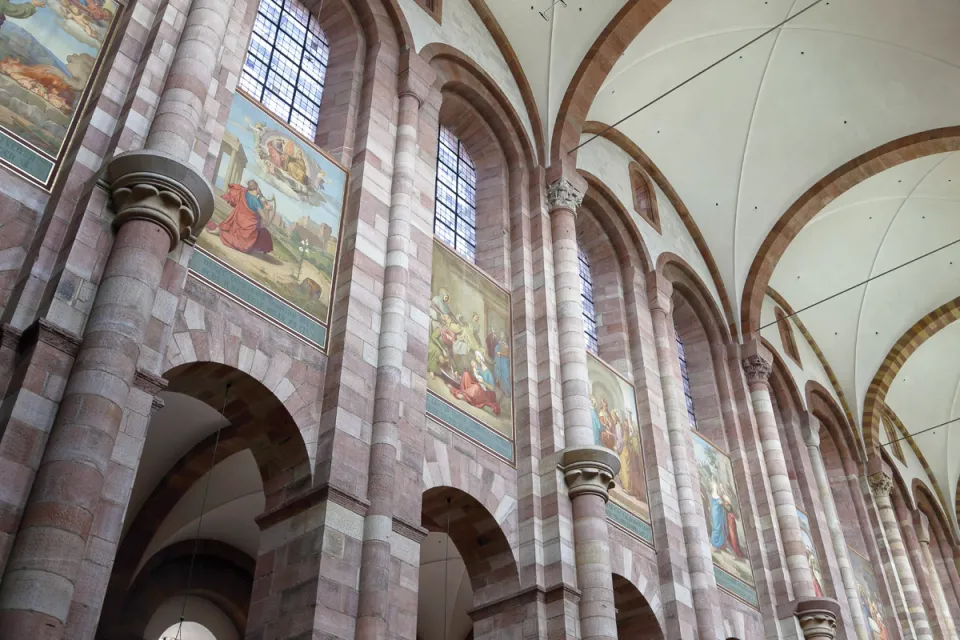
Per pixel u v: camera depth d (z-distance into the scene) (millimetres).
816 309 32656
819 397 32094
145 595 18656
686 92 25406
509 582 14891
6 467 8484
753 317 27047
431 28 19141
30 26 11312
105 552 9000
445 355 15680
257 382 12070
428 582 23734
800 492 27156
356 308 13719
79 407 8938
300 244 13750
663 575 18203
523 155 20672
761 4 24047
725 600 20344
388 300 14180
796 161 27516
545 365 17406
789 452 28000
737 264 27500
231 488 18594
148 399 9992
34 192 10547
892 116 26594
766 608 21641
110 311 9664
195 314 11609
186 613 20234
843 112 26719
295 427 12297
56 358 9289
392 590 12039
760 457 24250
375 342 13773
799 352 31797
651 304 23000
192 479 17500
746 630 20516
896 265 32062
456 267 17109
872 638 27016
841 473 31984
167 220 10617
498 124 20562
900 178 29109
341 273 14180
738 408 25281
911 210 30391
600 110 23906
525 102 21422
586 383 17359
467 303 16922
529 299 18344
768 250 27766
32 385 8984
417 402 13984
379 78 16969
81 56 11758
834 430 32375
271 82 15836
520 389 17016
